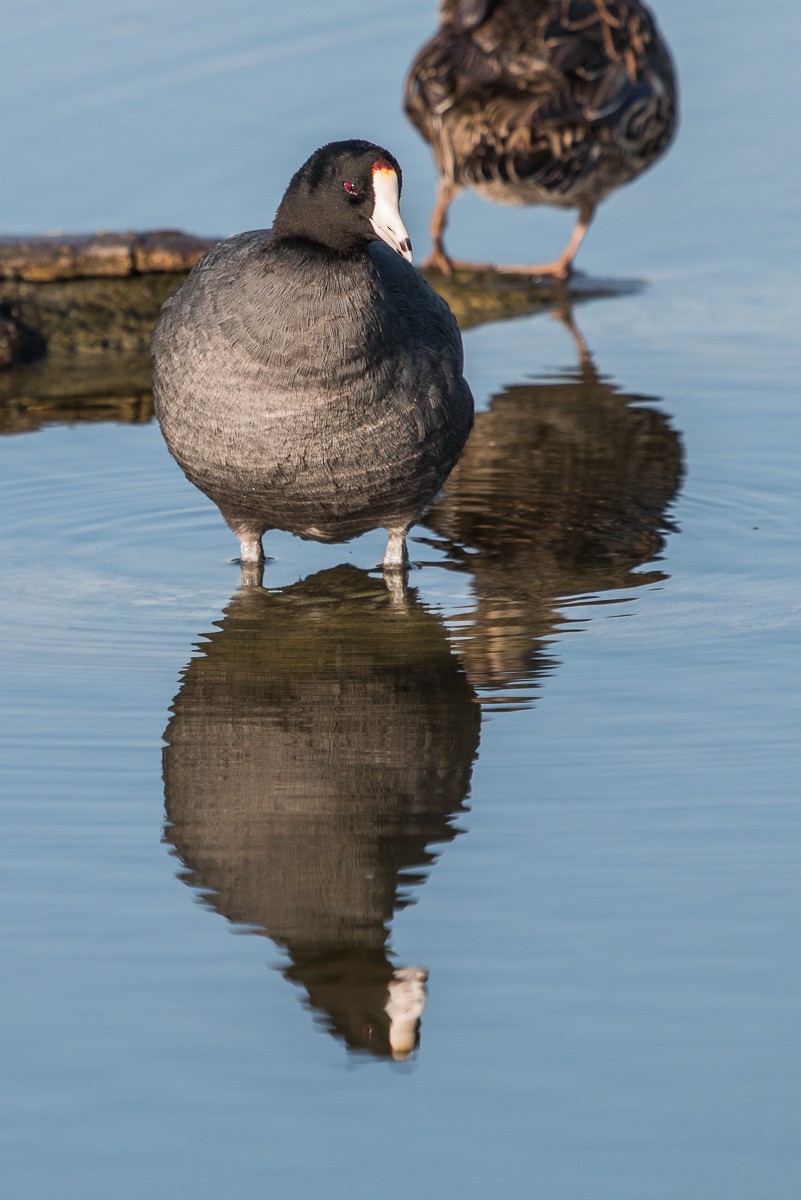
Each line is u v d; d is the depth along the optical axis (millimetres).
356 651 11359
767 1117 6531
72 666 11086
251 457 11391
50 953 7746
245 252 11398
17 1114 6625
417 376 11516
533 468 14906
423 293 12164
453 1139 6469
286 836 8852
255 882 8391
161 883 8391
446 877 8367
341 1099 6703
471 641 11492
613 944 7703
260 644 11500
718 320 18859
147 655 11297
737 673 10758
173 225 20359
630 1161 6324
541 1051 6961
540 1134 6480
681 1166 6301
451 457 12086
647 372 17359
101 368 18406
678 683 10625
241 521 12516
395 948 7734
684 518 13727
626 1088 6715
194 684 10820
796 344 18016
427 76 20375
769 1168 6277
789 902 8008
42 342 18828
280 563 13180
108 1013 7273
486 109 19562
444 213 20547
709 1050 6926
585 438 15562
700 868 8359
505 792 9266
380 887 8289
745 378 17062
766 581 12391
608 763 9547
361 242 11047
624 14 20391
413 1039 7047
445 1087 6762
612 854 8531
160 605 12211
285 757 9766
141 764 9688
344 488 11680
